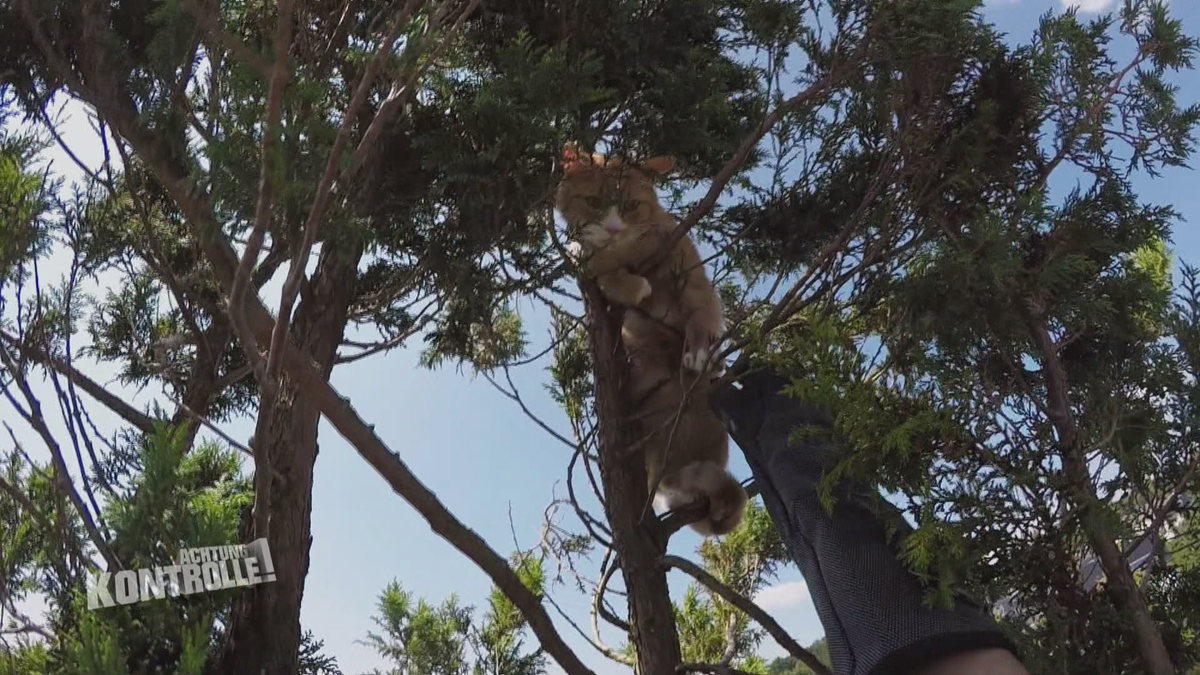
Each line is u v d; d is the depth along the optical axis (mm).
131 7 1560
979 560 1292
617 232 2547
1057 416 1412
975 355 1463
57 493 1238
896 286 1568
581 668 1934
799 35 1896
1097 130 1652
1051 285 1452
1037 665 1232
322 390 1534
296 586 1681
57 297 1564
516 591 1852
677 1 1921
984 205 1688
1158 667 1235
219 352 2221
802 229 2061
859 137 2049
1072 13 1718
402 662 3006
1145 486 1387
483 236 1716
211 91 1298
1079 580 1302
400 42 1409
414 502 1699
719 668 2064
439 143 1618
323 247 1893
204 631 1120
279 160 1010
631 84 1854
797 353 1491
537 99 1559
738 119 2092
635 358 2793
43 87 1663
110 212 1797
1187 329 1427
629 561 2203
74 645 1036
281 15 970
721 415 2012
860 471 1317
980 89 1767
